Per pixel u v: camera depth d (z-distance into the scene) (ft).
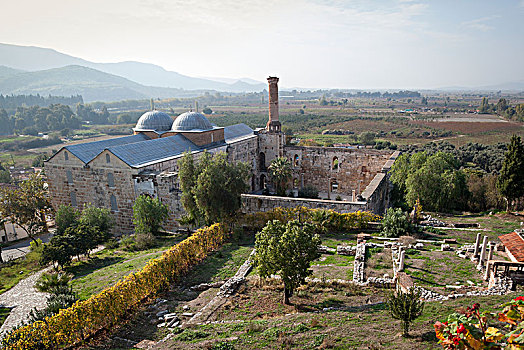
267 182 250.57
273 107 239.50
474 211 170.30
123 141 200.13
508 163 148.87
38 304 97.50
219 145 212.84
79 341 67.67
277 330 58.70
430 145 410.31
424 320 57.67
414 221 129.80
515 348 21.77
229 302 76.89
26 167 439.22
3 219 179.22
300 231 72.90
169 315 74.69
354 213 124.98
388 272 87.61
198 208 127.85
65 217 147.54
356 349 49.47
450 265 88.38
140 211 143.43
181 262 97.25
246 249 113.09
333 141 492.54
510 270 74.74
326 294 78.28
